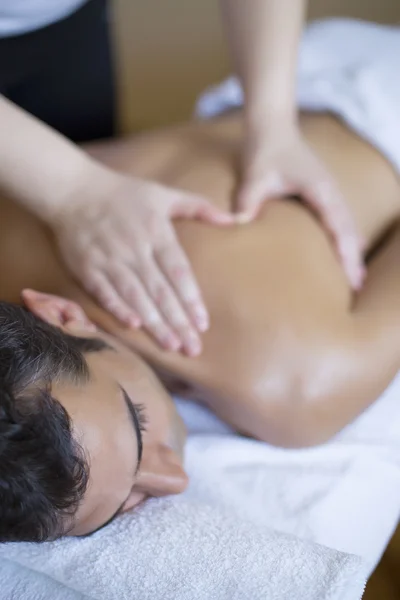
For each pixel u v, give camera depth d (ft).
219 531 2.01
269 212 2.74
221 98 3.88
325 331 2.42
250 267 2.50
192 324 2.43
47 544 1.95
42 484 1.65
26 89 3.66
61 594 1.94
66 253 2.54
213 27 6.54
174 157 3.16
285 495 2.43
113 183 2.54
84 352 2.09
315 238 2.70
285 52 2.90
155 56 6.58
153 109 6.16
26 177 2.48
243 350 2.39
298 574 1.85
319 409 2.39
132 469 1.90
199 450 2.54
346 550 2.33
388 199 3.17
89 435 1.76
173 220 2.64
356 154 3.17
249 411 2.43
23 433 1.62
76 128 4.02
